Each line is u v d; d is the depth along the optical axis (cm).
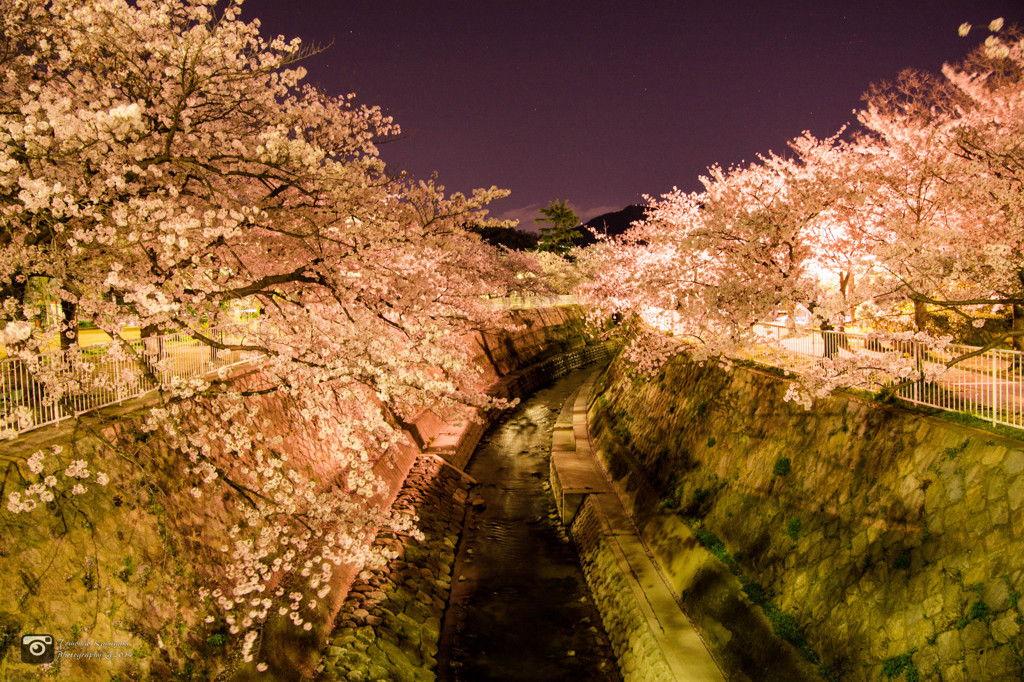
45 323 795
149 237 718
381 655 1000
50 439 716
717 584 1002
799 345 1230
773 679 782
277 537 879
